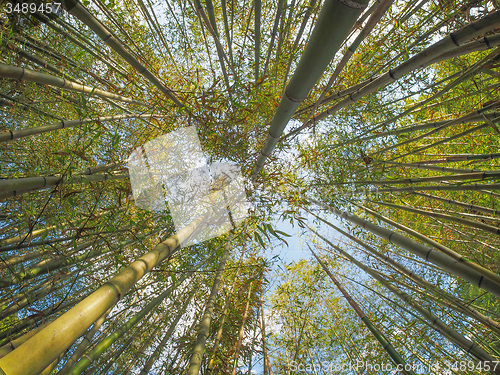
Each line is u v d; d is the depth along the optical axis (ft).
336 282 15.97
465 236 11.71
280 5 8.64
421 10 10.64
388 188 11.24
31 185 5.97
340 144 12.83
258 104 9.88
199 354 8.14
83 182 7.26
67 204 6.63
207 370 9.87
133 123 11.12
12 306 8.11
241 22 14.15
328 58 4.40
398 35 10.75
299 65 4.84
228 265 14.23
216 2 14.46
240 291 13.05
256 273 13.71
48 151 8.00
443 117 12.01
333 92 12.30
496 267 10.17
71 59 10.19
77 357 7.42
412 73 10.97
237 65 12.51
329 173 12.82
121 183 9.16
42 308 10.98
